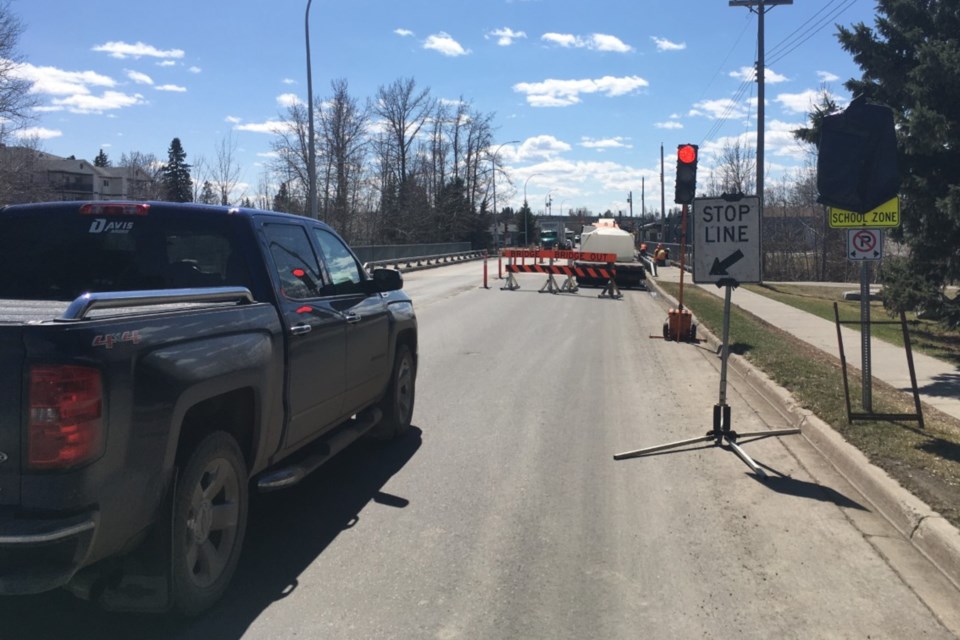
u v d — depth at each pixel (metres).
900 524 5.36
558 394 9.89
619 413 8.89
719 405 7.51
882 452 6.55
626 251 32.78
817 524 5.45
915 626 4.02
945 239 12.02
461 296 25.00
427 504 5.79
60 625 3.89
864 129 7.63
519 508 5.72
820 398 8.79
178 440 3.83
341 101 54.41
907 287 14.08
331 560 4.77
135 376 3.43
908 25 11.73
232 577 4.50
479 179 87.81
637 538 5.16
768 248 44.06
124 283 4.97
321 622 3.98
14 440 3.14
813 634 3.93
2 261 5.07
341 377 5.80
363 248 36.41
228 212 5.06
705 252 7.49
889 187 7.59
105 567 3.71
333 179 55.69
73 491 3.15
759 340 13.67
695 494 6.07
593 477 6.48
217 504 4.23
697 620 4.06
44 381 3.11
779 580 4.55
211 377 3.93
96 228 5.06
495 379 10.85
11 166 33.09
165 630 3.87
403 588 4.39
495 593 4.34
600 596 4.32
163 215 5.06
